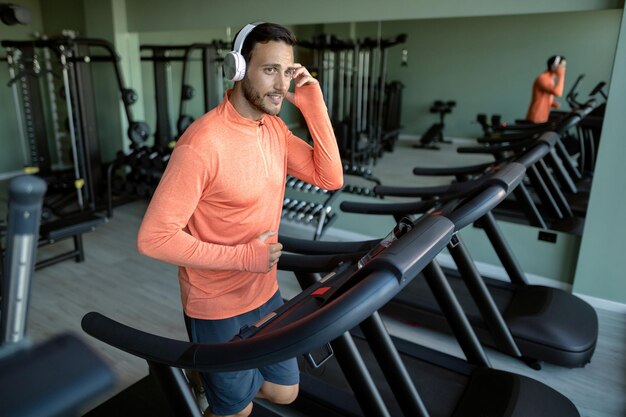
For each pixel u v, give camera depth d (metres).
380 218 3.63
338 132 4.18
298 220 3.63
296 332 0.87
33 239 0.38
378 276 0.89
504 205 3.33
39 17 5.39
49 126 5.81
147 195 4.36
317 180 1.43
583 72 3.07
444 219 1.06
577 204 3.18
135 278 3.08
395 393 1.51
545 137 2.54
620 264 2.70
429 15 3.08
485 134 3.57
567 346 2.07
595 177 2.65
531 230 3.05
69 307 2.70
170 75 5.34
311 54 4.20
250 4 3.81
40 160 4.59
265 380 1.44
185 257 1.12
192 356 0.99
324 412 1.73
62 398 0.31
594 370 2.23
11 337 0.38
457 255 2.10
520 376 1.76
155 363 1.15
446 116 3.71
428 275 1.94
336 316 0.85
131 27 4.71
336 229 3.88
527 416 1.55
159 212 1.08
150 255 1.11
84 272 3.15
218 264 1.16
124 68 4.81
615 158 2.58
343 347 1.38
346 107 4.17
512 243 3.14
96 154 4.58
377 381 1.86
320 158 1.37
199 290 1.29
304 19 3.56
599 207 2.68
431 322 2.41
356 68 3.99
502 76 3.40
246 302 1.33
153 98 5.34
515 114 3.43
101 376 0.33
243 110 1.17
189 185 1.10
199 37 4.73
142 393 1.88
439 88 3.67
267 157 1.24
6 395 0.30
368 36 3.85
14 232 0.38
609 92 2.52
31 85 4.39
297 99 1.33
